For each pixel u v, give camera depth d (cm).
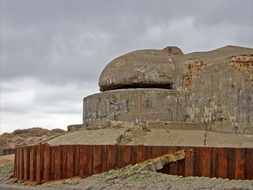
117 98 2998
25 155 2642
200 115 2873
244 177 1989
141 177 2069
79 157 2342
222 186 1844
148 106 2934
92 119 3133
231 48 3116
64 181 2295
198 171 2064
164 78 3038
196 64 2953
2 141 5928
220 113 2811
